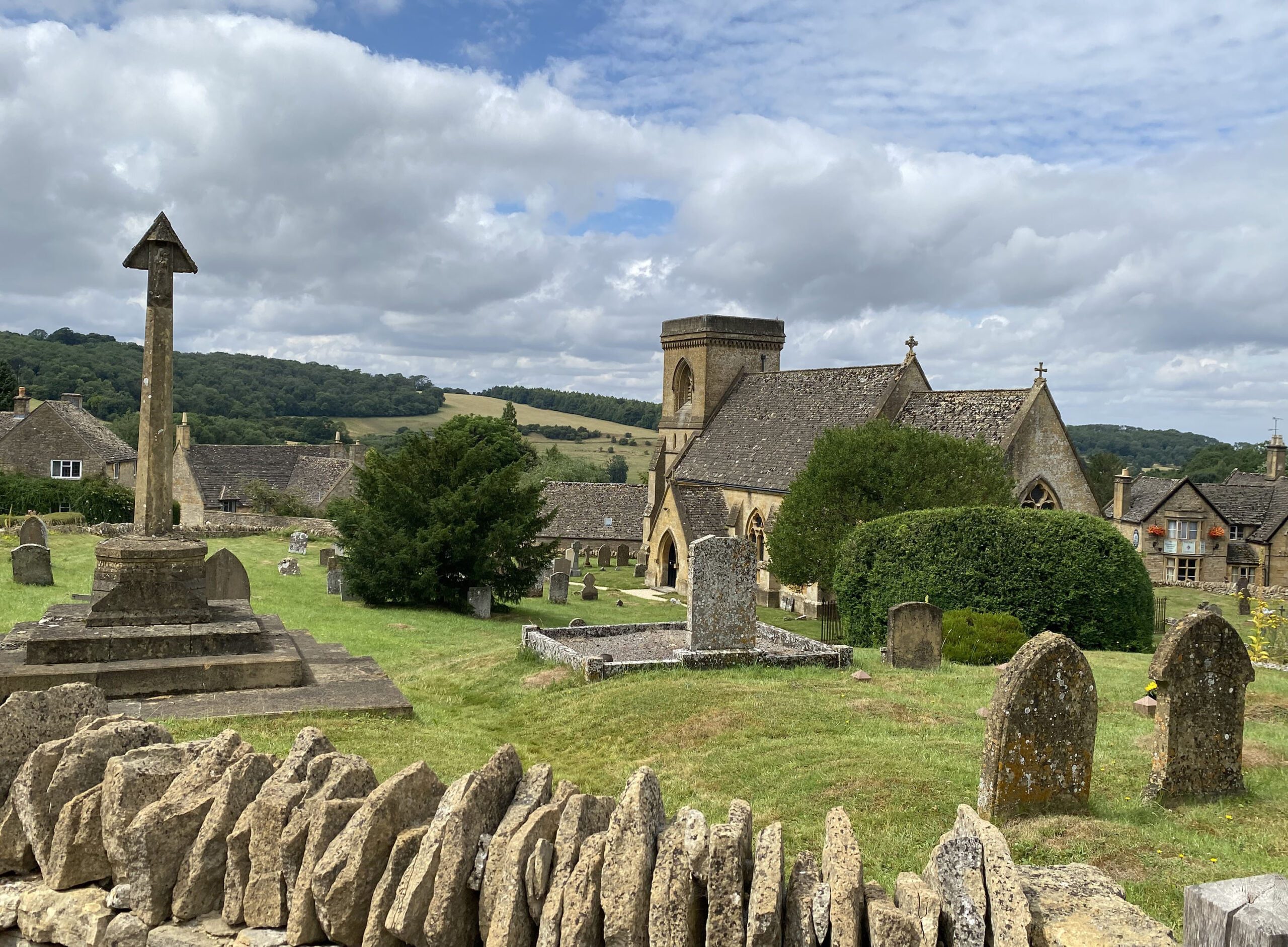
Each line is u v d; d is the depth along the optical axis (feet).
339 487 260.42
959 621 82.94
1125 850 30.89
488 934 19.39
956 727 49.21
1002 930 17.06
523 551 126.21
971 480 125.39
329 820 20.80
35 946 22.58
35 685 45.50
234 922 21.35
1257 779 39.55
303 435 457.27
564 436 565.12
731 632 69.87
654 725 52.19
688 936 18.20
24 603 85.71
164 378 53.72
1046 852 31.01
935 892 18.72
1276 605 174.50
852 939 17.11
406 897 19.44
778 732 48.78
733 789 40.83
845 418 177.88
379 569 117.70
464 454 127.24
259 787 23.00
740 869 18.19
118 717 26.76
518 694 63.36
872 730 48.44
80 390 379.76
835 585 108.68
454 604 123.44
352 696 49.32
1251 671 37.58
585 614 133.49
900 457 126.62
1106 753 43.57
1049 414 148.56
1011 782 34.50
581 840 20.12
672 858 18.54
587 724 54.03
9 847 24.14
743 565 70.18
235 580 86.02
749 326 224.12
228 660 49.80
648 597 168.76
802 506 131.03
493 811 21.36
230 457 272.10
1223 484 271.28
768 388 211.82
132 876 21.68
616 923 18.42
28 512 196.95
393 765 38.93
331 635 90.43
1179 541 253.44
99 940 21.66
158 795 23.30
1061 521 96.48
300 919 20.36
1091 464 383.04
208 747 24.38
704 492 191.21
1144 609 95.50
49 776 24.04
